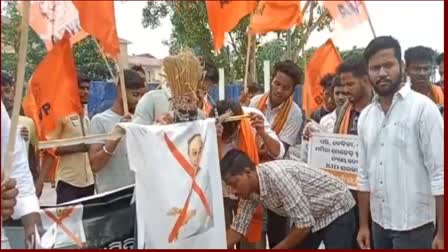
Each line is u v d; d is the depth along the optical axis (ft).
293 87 7.61
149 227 5.22
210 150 5.48
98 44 6.75
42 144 5.15
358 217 6.54
